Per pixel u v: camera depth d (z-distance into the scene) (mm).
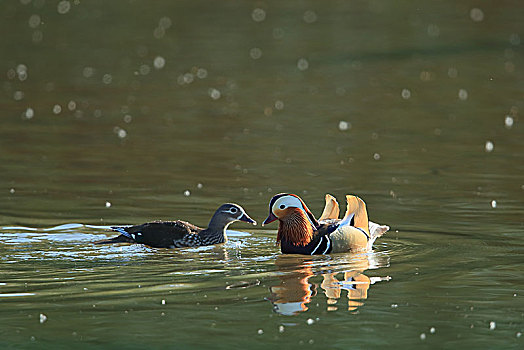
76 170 19453
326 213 14648
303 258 13055
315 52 39312
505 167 19703
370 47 40156
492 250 13281
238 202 16734
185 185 18156
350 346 9227
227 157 21031
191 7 52062
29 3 52656
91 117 26297
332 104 28625
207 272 12086
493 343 9328
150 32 44594
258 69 35656
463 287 11344
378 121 25781
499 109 27391
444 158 20797
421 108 27812
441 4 51875
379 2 53000
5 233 14164
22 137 23156
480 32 43188
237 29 45375
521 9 49625
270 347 9172
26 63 36562
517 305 10586
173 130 24438
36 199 16719
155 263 12555
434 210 16016
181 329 9688
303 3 53156
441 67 35438
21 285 11234
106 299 10703
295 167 19969
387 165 20125
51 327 9695
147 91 31031
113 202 16594
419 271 12172
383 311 10359
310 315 10211
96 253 13070
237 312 10281
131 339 9359
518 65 35625
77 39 42656
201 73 34844
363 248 13516
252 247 13867
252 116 26625
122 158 20812
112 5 52469
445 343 9320
